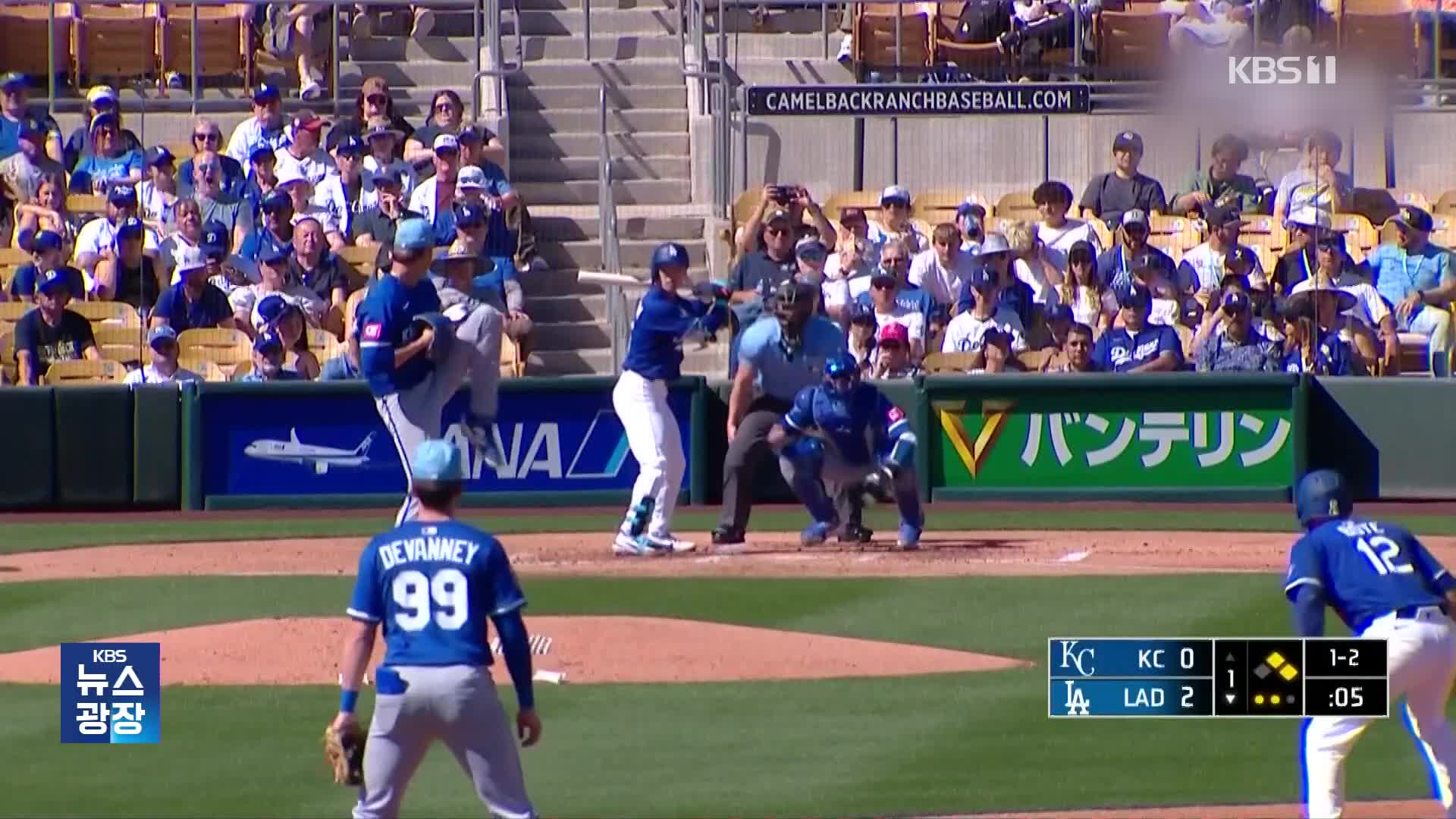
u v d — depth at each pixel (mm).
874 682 43406
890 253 78188
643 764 37000
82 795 35188
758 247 79688
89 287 81375
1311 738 31359
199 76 97062
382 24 101188
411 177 86562
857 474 60969
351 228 83688
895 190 83938
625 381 59469
